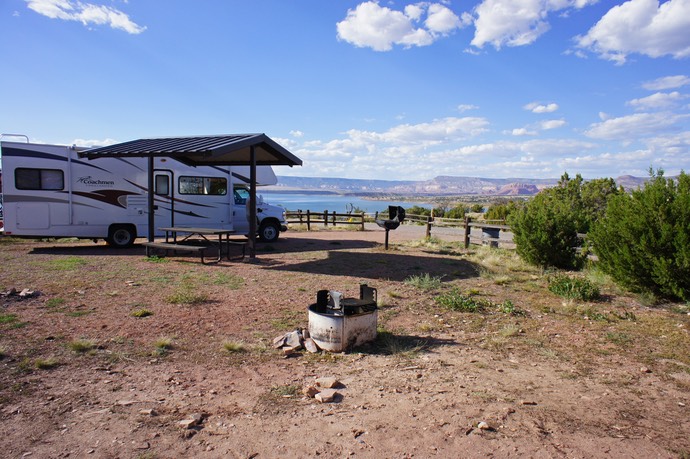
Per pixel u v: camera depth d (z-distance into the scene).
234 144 10.65
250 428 3.43
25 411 3.60
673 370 4.77
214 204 15.48
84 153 11.67
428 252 14.05
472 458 3.01
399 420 3.56
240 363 4.86
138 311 6.50
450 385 4.31
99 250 13.37
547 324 6.52
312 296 7.85
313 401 3.94
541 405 3.87
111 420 3.50
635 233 8.05
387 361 4.99
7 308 6.46
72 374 4.38
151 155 10.77
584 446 3.17
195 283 8.66
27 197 12.65
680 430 3.44
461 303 7.30
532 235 11.45
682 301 7.76
